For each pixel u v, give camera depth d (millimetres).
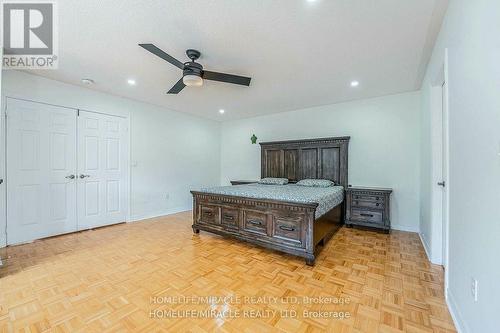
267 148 4875
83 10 1699
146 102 4277
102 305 1632
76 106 3395
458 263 1454
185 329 1401
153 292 1806
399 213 3633
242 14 1742
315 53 2344
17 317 1498
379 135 3791
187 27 1908
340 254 2588
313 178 4270
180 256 2529
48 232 3156
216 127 5922
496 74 982
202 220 3273
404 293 1795
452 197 1611
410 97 3539
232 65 2619
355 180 4008
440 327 1417
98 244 2908
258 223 2699
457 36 1483
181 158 5035
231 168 5855
